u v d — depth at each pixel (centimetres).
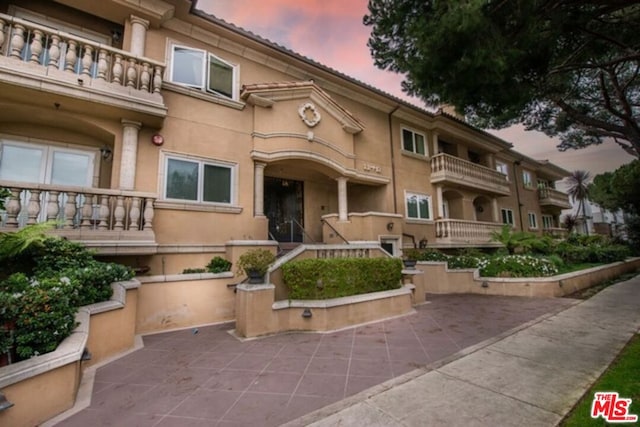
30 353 343
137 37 779
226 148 899
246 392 383
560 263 1199
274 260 708
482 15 423
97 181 785
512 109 645
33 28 609
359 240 1155
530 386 383
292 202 1271
